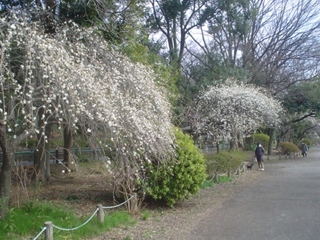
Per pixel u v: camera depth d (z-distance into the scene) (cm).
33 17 729
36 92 544
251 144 2908
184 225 679
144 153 668
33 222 571
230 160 1470
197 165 813
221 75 1967
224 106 1689
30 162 1291
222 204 893
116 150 613
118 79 647
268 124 2189
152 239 582
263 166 1981
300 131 4128
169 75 1315
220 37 2528
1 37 527
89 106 548
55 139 1425
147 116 661
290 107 2597
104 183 1080
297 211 796
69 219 612
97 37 713
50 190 955
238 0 1908
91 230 582
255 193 1066
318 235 598
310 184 1266
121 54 757
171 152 736
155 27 1897
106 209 748
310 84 2523
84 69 570
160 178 779
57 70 520
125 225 648
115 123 563
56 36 639
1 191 598
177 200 864
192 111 1702
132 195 738
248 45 2505
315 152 3906
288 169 1872
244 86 1872
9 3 799
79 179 1159
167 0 1850
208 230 641
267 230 635
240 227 659
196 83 2041
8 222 548
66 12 836
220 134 1702
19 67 565
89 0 785
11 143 600
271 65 2569
